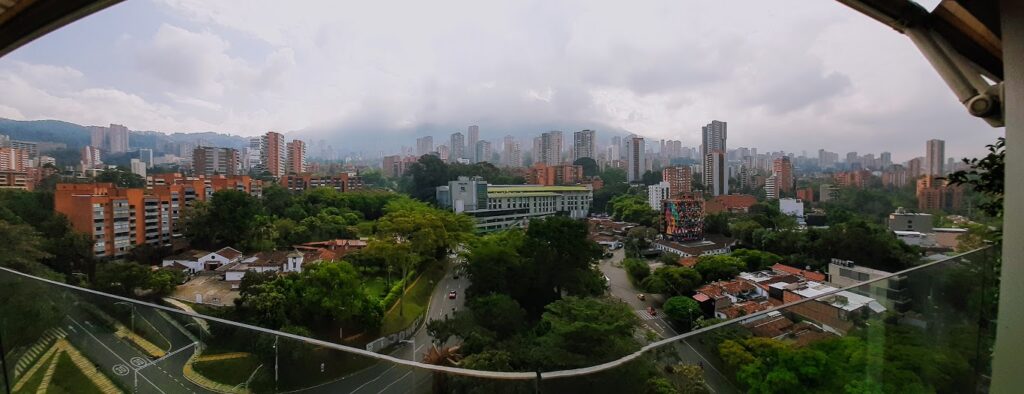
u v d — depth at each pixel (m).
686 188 81.19
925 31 2.66
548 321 21.50
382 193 74.44
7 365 4.19
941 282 4.15
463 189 70.94
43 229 31.86
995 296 4.20
